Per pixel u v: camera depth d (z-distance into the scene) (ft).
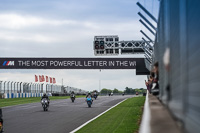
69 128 50.06
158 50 33.06
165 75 19.01
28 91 227.20
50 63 217.36
